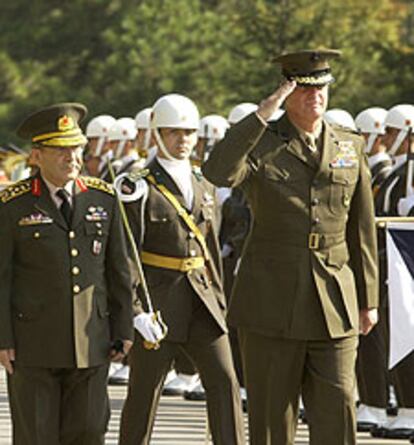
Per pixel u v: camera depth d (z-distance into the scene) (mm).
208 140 41000
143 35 95125
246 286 24797
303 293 24469
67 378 23906
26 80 98062
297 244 24516
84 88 96062
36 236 23547
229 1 99125
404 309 27203
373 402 33531
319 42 82125
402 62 84000
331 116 37562
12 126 95250
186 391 38219
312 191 24516
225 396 26578
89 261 23750
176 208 27234
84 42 100562
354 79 81812
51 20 101125
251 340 24797
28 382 23703
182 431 33281
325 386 24516
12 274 23703
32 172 27688
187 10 95125
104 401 24078
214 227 27641
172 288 27000
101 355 23828
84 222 23750
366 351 33344
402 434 32906
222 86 87250
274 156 24469
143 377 26844
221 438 26500
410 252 27344
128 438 26984
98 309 23828
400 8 95125
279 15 82500
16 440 24031
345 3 83500
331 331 24391
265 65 82500
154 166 27578
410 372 32500
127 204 27016
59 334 23594
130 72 93875
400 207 33312
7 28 101000
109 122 46219
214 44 92625
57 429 23906
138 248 27016
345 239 24984
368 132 37250
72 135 23500
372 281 24953
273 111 23766
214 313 26859
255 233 24781
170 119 27500
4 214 23625
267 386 24734
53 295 23609
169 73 91375
